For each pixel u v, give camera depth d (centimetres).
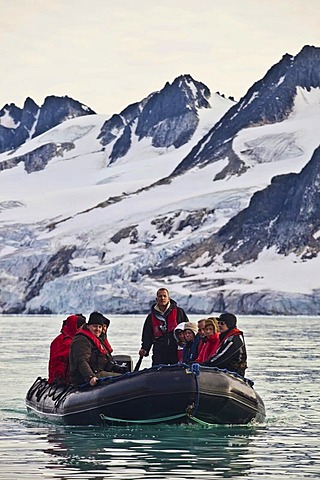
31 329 9750
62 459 1828
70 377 2352
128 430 2203
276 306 16638
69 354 2330
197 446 1988
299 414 2558
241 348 2264
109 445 1998
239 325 10981
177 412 2164
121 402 2164
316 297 16775
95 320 2308
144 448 1956
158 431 2194
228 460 1820
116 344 6050
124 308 17050
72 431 2211
